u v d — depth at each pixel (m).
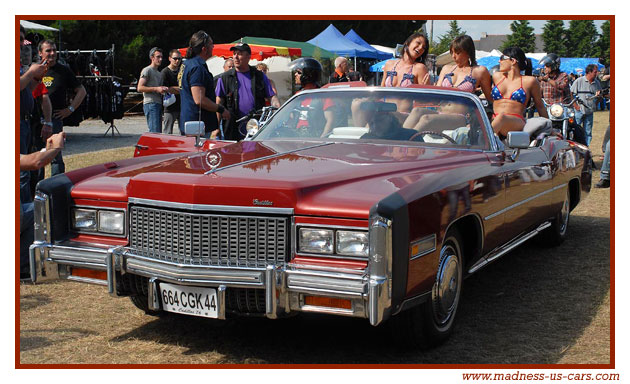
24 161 4.05
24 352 3.82
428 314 3.65
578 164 6.51
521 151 5.17
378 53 24.73
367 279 3.15
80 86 8.76
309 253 3.37
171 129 10.80
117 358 3.74
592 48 92.38
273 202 3.40
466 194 3.84
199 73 7.18
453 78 6.66
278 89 20.67
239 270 3.35
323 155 4.17
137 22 27.59
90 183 4.01
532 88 6.53
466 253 4.20
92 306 4.71
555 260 5.89
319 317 4.43
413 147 4.55
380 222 3.14
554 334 4.09
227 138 7.60
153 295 3.60
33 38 11.05
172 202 3.56
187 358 3.75
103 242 3.88
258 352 3.85
